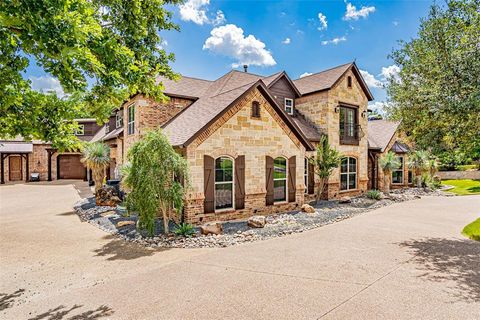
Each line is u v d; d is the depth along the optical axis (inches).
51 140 223.0
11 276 286.2
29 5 133.8
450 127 378.9
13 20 135.3
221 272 284.4
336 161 696.4
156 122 698.8
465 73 344.2
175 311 211.9
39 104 210.5
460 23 361.1
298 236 416.8
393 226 474.9
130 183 410.3
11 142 1322.6
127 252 355.6
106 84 190.4
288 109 812.6
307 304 219.3
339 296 231.5
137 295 238.7
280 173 605.6
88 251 361.4
